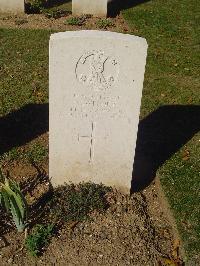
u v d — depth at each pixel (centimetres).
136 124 148
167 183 168
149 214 158
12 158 174
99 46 133
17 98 211
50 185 162
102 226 148
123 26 294
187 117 207
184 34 288
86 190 159
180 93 225
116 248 141
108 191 161
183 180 169
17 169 169
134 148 153
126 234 146
